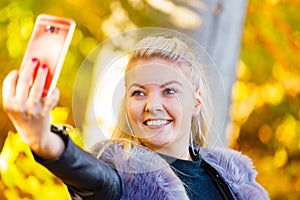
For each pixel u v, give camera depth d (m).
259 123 7.52
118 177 2.45
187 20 4.50
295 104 7.46
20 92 1.98
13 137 5.20
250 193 2.97
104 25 5.80
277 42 7.03
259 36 6.99
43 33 2.07
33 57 2.03
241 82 7.10
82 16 6.19
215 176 2.89
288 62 7.13
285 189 7.55
